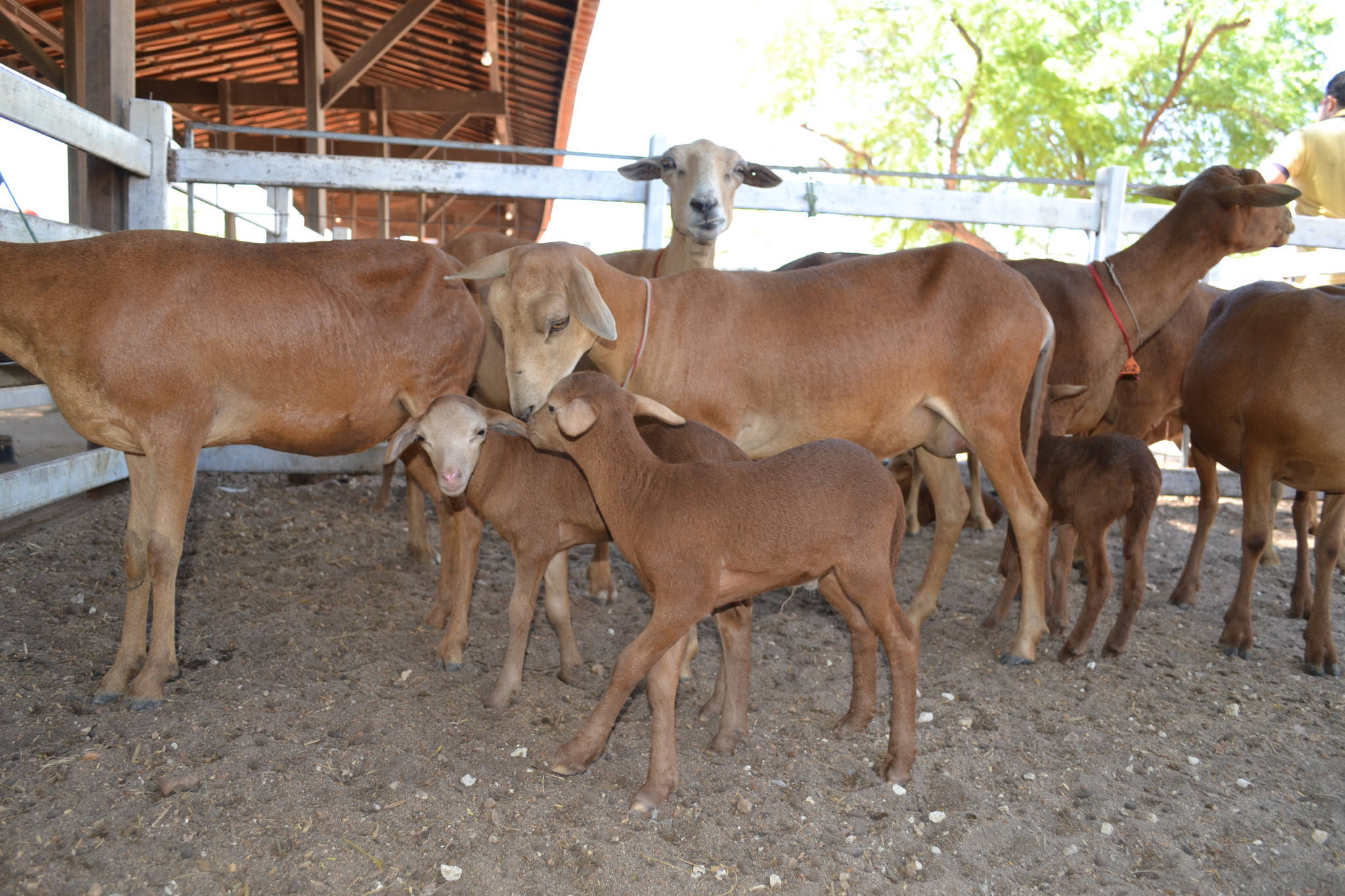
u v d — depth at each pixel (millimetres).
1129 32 18125
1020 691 4461
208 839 2928
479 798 3271
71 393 3699
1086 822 3385
